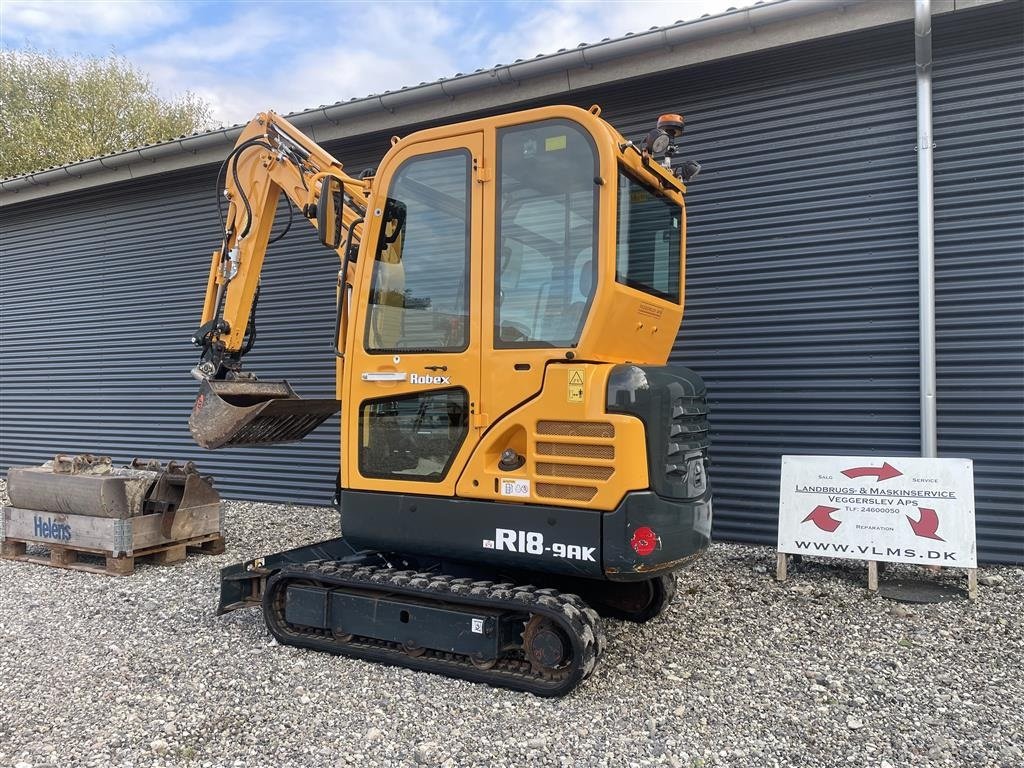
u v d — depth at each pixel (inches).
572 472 132.0
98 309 372.2
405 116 279.0
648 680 137.7
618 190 138.4
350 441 155.5
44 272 391.2
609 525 127.6
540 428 134.9
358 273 156.5
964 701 128.1
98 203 370.9
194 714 124.6
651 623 167.3
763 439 231.1
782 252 228.7
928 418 203.0
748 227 233.3
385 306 153.1
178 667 145.1
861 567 207.2
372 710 125.8
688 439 143.5
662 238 158.9
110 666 146.0
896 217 213.8
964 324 205.6
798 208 226.5
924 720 121.3
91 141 791.1
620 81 243.8
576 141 135.7
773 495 229.9
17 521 232.5
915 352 211.2
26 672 143.4
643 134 247.8
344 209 177.5
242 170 199.2
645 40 227.5
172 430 350.0
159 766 107.8
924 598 179.9
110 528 212.4
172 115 888.9
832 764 108.5
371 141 298.8
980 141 204.4
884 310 215.3
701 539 143.4
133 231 360.5
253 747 113.5
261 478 326.3
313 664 146.6
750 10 213.3
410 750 112.7
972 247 205.2
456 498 142.8
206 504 236.5
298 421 194.7
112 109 832.9
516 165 140.7
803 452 225.8
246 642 159.2
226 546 248.8
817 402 223.9
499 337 139.6
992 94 203.3
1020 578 192.5
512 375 137.4
